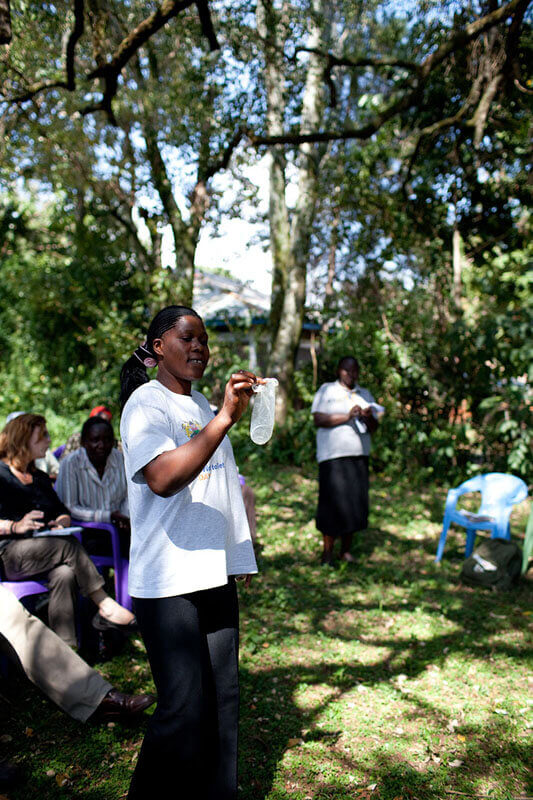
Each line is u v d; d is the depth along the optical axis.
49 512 4.05
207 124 9.10
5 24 4.65
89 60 8.98
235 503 2.53
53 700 3.19
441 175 10.82
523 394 9.12
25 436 3.98
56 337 13.84
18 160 10.53
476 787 2.91
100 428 4.38
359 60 7.46
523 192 10.60
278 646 4.31
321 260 14.05
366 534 7.17
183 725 2.24
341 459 5.80
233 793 2.39
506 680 3.91
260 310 15.48
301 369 11.70
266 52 8.15
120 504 4.54
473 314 10.96
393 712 3.52
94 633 3.99
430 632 4.59
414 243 10.98
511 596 5.32
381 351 10.12
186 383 2.49
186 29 7.95
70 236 14.98
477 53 9.02
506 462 9.32
